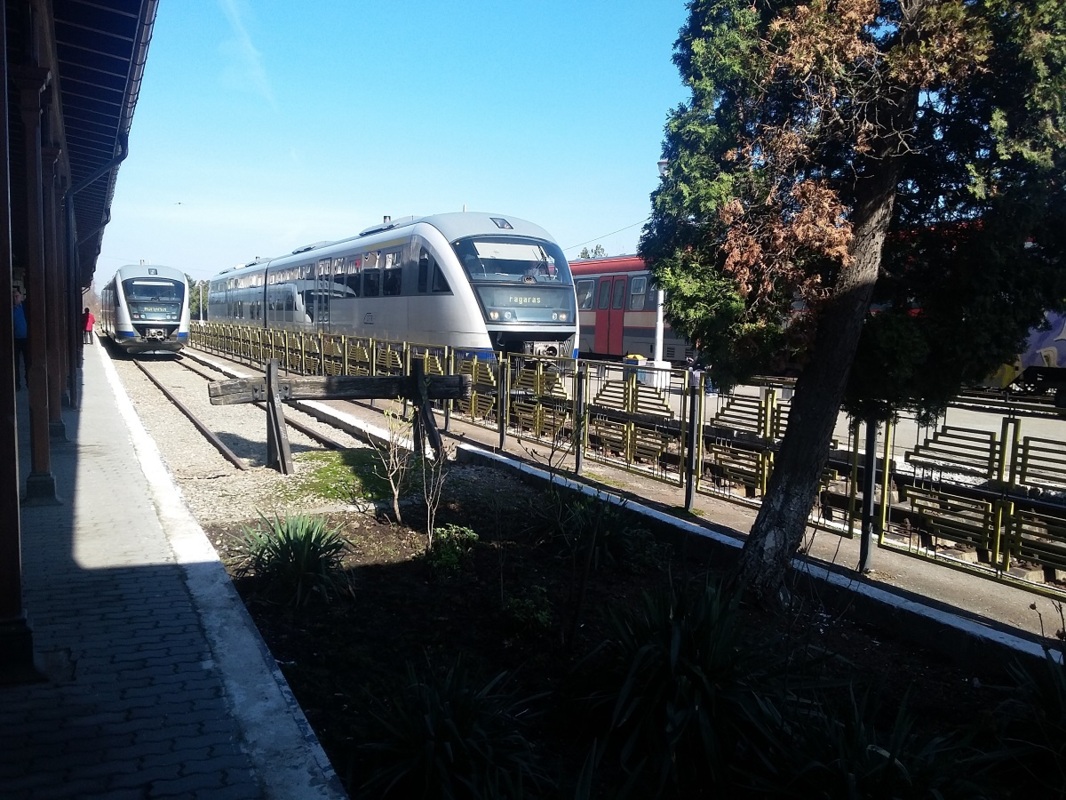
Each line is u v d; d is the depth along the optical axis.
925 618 5.09
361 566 6.22
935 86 4.84
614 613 4.29
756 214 5.11
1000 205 4.62
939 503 6.79
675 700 3.63
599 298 33.28
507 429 13.45
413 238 20.39
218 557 6.13
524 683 4.41
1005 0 4.44
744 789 3.44
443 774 3.19
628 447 10.17
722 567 6.27
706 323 5.18
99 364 26.22
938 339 5.07
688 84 5.28
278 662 4.50
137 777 3.22
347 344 21.83
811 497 5.46
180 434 13.59
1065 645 4.14
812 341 5.15
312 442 12.95
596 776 3.60
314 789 3.18
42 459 7.59
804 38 4.73
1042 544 6.04
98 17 8.15
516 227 19.72
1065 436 11.20
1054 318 17.97
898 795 3.01
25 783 3.15
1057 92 4.46
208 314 52.19
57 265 10.89
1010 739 3.65
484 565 6.28
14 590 4.00
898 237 5.45
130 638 4.58
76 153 14.99
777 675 3.96
